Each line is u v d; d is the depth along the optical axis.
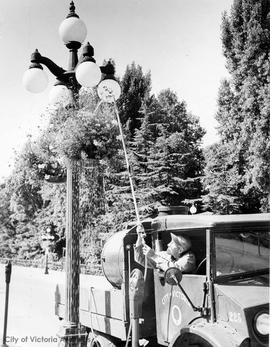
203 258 5.04
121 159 6.57
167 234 5.52
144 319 5.36
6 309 7.96
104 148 6.14
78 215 6.06
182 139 28.41
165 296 5.11
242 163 23.23
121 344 5.97
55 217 32.09
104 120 6.20
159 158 27.64
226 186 23.91
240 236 4.64
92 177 7.07
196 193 28.39
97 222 22.27
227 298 4.23
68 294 5.89
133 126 30.67
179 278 4.39
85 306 6.36
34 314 11.87
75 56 6.59
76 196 6.08
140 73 30.92
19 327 9.76
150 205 24.59
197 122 32.84
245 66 20.02
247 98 19.77
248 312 4.04
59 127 6.20
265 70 19.22
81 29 6.50
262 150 19.14
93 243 22.89
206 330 4.16
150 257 5.02
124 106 30.55
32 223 43.97
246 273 4.55
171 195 27.78
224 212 24.19
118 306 5.52
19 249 47.81
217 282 4.43
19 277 27.27
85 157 6.15
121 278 5.78
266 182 19.47
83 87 6.48
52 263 36.28
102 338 5.99
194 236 5.13
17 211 40.94
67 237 6.01
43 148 6.58
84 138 6.01
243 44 20.39
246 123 19.98
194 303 4.62
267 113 18.81
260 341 4.02
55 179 6.72
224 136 22.92
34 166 6.59
